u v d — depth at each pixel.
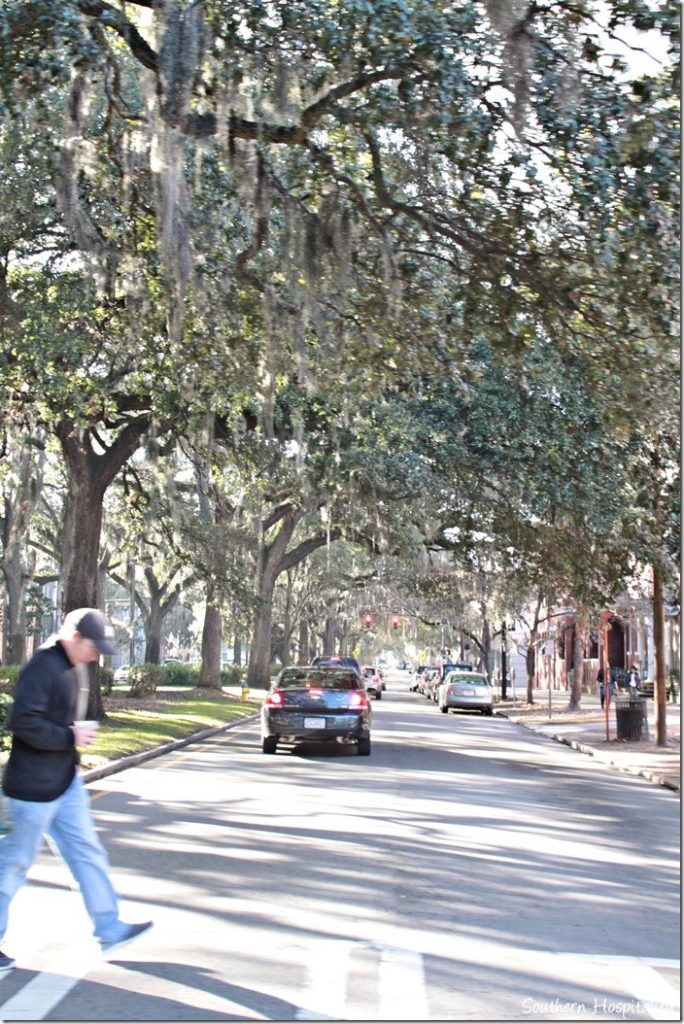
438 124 12.28
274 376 16.23
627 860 10.98
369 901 8.63
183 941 7.27
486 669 61.00
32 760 6.44
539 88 11.85
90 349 20.56
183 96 12.20
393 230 15.79
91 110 14.70
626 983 6.66
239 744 24.20
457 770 19.20
